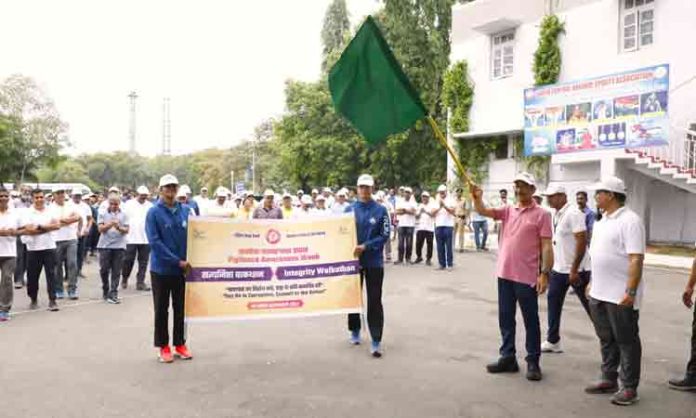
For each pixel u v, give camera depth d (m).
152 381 5.85
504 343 6.20
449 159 25.14
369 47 6.46
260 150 76.50
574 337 7.79
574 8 20.36
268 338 7.68
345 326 8.41
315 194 18.30
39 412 4.99
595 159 18.42
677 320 8.87
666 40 17.97
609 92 17.45
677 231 18.70
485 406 5.17
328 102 36.22
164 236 6.61
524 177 6.07
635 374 5.26
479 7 23.80
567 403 5.27
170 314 9.29
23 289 11.91
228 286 6.94
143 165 96.12
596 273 5.50
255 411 5.04
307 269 7.15
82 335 7.82
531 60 21.83
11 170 47.78
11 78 48.22
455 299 10.59
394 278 13.23
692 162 17.05
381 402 5.26
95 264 16.27
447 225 14.81
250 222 7.04
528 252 6.02
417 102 6.35
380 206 7.18
